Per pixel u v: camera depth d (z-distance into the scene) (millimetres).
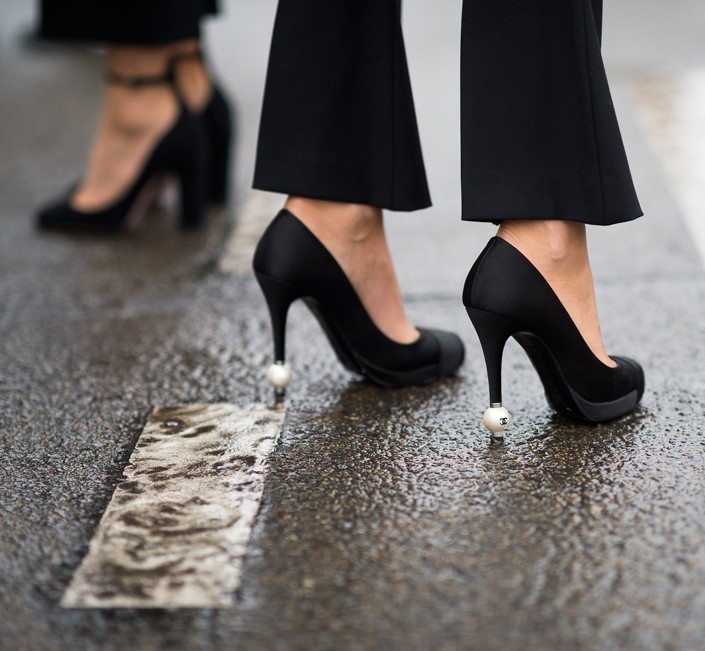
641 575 1702
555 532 1843
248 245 3904
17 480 2129
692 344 2762
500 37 2018
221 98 4238
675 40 7352
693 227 3818
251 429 2338
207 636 1583
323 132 2309
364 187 2359
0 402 2535
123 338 2982
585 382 2246
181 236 4059
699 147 4758
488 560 1763
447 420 2352
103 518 1940
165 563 1786
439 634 1568
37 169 4977
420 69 6754
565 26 1997
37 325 3107
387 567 1752
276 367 2494
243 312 3182
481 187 2086
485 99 2051
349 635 1573
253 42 7875
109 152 4078
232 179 4777
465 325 3021
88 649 1564
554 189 2074
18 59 7719
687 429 2246
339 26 2248
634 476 2035
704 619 1580
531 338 2195
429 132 5348
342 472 2107
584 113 2033
